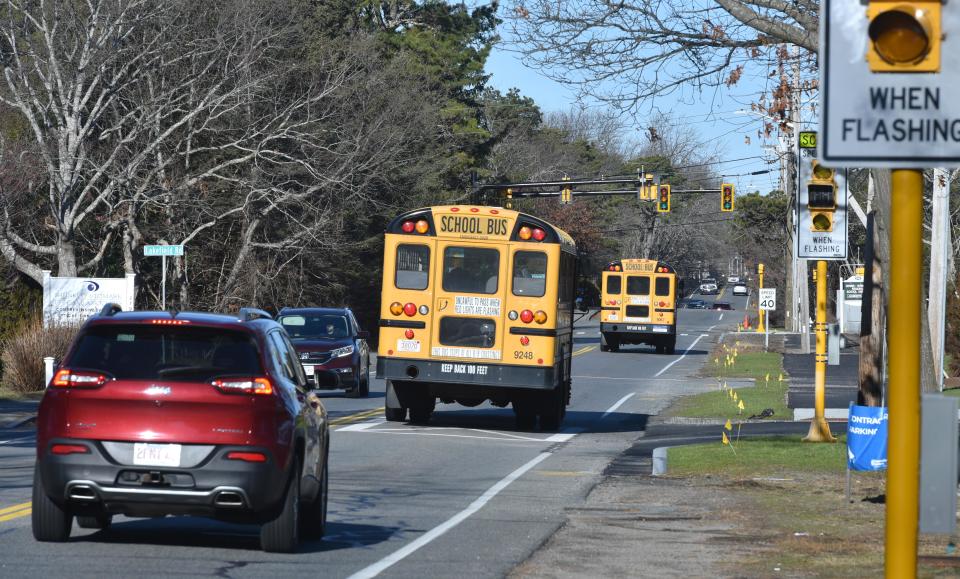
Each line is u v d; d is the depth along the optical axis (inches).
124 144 2359.7
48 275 1863.9
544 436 1348.4
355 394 1812.3
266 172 2498.8
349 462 1049.5
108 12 2180.1
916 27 295.0
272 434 574.9
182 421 569.0
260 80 2343.8
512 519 748.0
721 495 862.5
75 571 539.8
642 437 1347.2
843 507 799.1
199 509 573.3
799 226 1096.8
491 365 1322.6
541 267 1323.8
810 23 842.8
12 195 2258.9
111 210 2308.1
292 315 1836.9
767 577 560.7
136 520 709.9
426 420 1454.2
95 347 584.1
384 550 625.0
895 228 297.7
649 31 898.7
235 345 585.9
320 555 604.4
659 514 774.5
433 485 915.4
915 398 294.4
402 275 1339.8
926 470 295.6
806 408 1626.5
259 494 571.5
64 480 569.6
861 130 297.9
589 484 932.6
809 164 1082.7
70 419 571.8
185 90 2468.0
